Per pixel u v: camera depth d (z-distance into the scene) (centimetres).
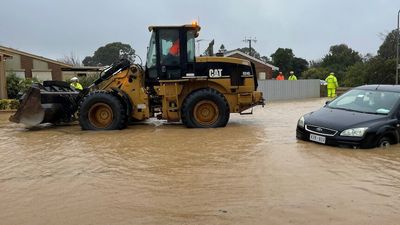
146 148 850
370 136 812
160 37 1202
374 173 627
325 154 763
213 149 826
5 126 1326
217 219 444
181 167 675
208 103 1173
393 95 912
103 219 450
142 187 565
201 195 526
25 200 518
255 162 702
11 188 571
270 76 4634
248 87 1239
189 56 1210
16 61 3244
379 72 4191
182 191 544
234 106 1241
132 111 1212
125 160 736
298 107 2006
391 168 659
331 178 598
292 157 738
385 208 475
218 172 638
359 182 579
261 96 1272
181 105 1201
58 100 1263
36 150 858
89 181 600
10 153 828
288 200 502
